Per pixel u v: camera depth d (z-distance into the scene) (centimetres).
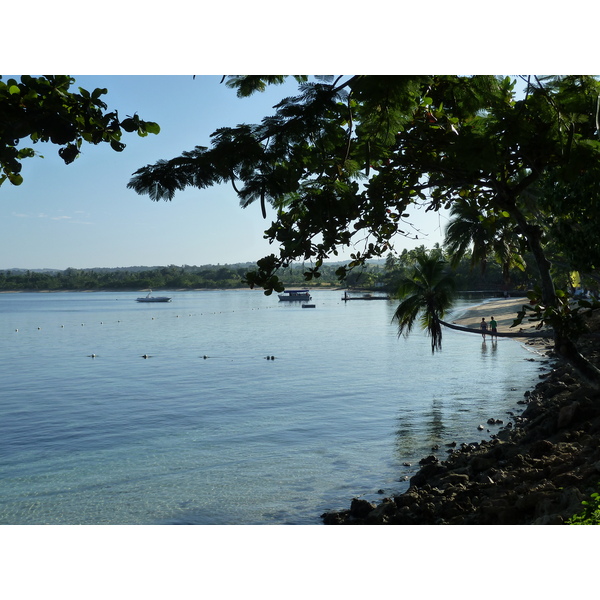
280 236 657
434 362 4462
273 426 2562
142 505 1631
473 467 1579
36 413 3084
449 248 3816
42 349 6800
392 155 680
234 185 532
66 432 2617
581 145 559
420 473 1677
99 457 2180
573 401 1889
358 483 1741
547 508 1029
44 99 416
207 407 3080
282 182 536
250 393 3456
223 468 1964
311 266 686
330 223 648
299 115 513
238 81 529
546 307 652
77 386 4009
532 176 678
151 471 1966
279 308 15338
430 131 647
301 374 4172
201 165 501
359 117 527
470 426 2380
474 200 822
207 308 16375
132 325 10506
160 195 505
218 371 4522
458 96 587
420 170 712
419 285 4106
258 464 1992
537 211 1588
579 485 1110
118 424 2748
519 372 3750
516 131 567
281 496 1655
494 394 3066
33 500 1705
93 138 439
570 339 668
